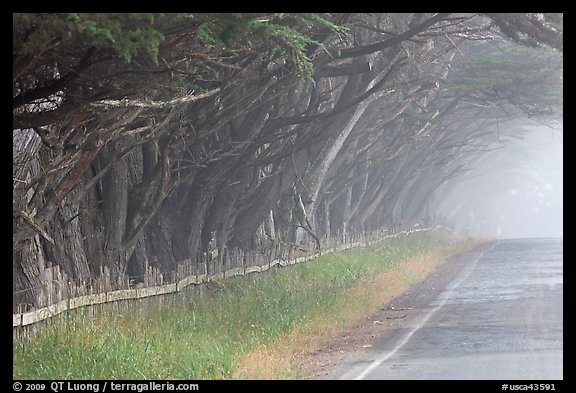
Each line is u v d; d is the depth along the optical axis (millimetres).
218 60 60656
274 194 98000
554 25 69438
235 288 80500
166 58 49781
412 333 63656
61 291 54344
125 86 48906
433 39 95500
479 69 125188
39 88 46250
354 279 99375
